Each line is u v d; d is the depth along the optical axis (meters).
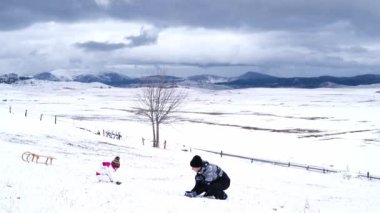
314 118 106.50
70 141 37.91
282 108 149.00
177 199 11.34
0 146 25.70
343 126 86.62
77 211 8.53
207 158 40.44
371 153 52.69
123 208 9.30
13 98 187.62
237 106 162.62
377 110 133.75
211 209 10.39
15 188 10.66
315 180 30.45
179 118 98.69
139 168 25.12
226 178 12.95
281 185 24.69
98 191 11.47
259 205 12.99
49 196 9.93
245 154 52.03
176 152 43.56
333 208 15.98
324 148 57.72
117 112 114.12
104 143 41.56
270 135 73.19
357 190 25.86
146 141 59.78
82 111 115.19
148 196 11.37
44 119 57.56
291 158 49.81
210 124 90.12
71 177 15.18
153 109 58.50
